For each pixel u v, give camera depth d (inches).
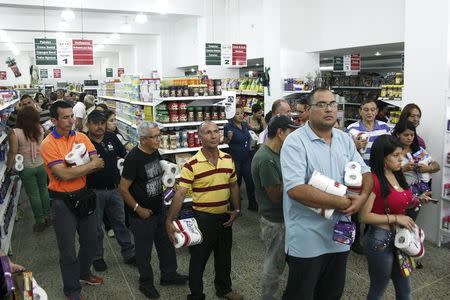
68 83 1078.4
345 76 381.7
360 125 168.4
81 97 413.1
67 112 124.7
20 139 204.5
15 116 252.8
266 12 362.6
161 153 192.2
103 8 420.2
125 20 600.4
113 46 935.0
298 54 354.9
